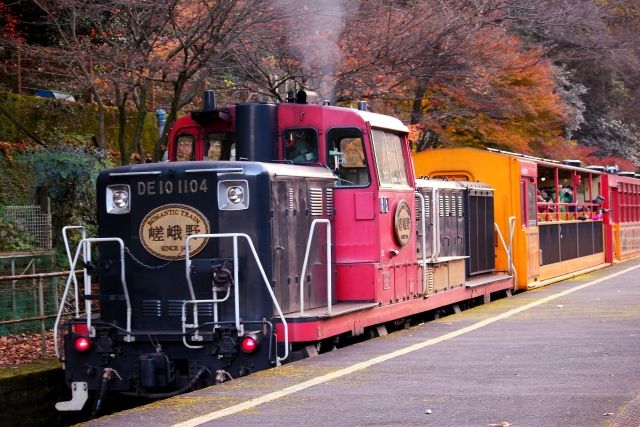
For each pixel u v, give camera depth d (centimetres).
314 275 1944
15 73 3475
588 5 3859
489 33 3378
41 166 2995
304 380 1480
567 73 6406
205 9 2636
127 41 2745
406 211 2241
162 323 1781
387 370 1554
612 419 1121
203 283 1758
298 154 2033
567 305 2647
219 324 1712
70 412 1900
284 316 1750
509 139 4191
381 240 2064
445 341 1916
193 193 1766
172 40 2639
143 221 1795
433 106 4000
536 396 1286
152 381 1728
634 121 8038
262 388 1425
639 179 5959
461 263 2755
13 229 2803
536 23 3719
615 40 4769
